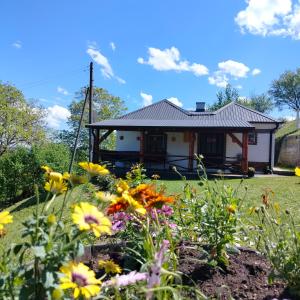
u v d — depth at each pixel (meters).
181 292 1.80
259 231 2.44
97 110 31.23
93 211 1.24
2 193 12.45
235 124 15.92
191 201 2.83
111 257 2.38
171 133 18.28
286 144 24.66
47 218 1.26
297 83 39.84
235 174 15.29
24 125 23.62
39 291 1.20
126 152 17.22
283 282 2.08
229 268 2.31
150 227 2.21
